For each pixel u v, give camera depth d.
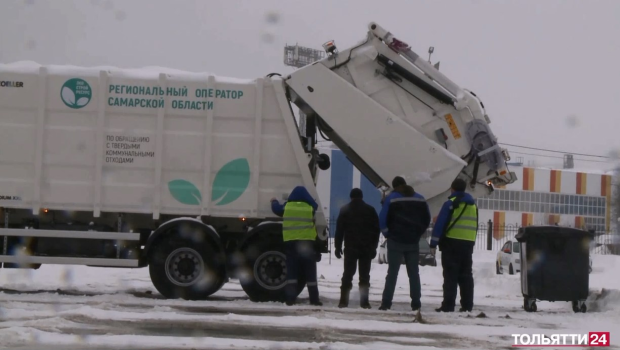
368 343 7.09
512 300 12.14
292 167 10.14
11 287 11.41
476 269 19.66
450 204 9.58
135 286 12.22
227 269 9.98
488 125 10.23
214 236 9.85
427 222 9.67
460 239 9.62
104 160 10.05
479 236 38.38
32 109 10.08
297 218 9.59
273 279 9.95
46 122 10.09
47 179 10.06
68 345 6.61
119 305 9.12
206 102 10.10
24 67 10.16
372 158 10.24
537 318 9.29
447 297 9.63
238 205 10.12
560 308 10.66
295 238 9.56
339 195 37.94
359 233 9.71
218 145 10.12
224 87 10.14
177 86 10.12
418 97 10.32
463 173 10.31
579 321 9.05
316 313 8.93
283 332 7.55
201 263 9.89
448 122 10.29
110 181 10.06
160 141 10.06
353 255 9.70
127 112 10.09
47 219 10.27
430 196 10.16
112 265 9.98
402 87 10.34
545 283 9.84
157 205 10.04
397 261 9.61
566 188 54.12
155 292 11.16
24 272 14.48
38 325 7.49
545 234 9.89
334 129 10.28
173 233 9.91
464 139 10.26
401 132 10.20
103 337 6.93
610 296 10.53
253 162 10.11
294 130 10.14
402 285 14.57
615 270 21.20
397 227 9.58
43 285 11.88
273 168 10.13
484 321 8.80
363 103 10.25
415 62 10.26
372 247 9.76
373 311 9.33
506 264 21.53
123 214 10.25
